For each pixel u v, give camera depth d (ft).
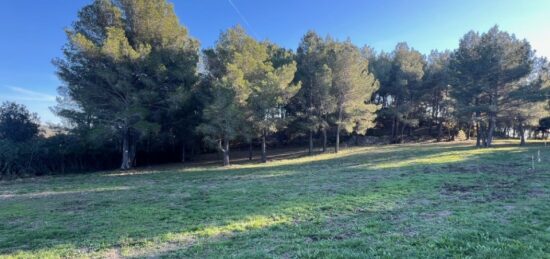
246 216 24.32
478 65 86.84
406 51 134.41
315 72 90.07
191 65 72.90
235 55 74.08
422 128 153.38
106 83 68.13
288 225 21.49
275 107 76.95
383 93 134.82
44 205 32.55
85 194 38.96
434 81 132.67
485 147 86.84
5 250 18.98
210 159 102.42
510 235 16.88
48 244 19.80
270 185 39.42
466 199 26.63
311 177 45.11
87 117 68.59
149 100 68.95
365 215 23.11
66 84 68.03
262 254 15.94
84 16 67.41
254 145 130.21
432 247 15.56
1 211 29.91
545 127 124.16
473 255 14.29
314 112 94.68
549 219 19.49
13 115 88.63
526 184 31.86
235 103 70.03
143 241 19.48
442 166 48.75
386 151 87.61
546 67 104.06
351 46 96.89
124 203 31.99
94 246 18.99
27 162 73.92
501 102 88.74
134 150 83.30
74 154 82.02
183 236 20.15
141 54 65.67
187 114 80.94
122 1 69.05
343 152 94.73
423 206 24.82
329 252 15.52
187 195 35.19
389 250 15.39
